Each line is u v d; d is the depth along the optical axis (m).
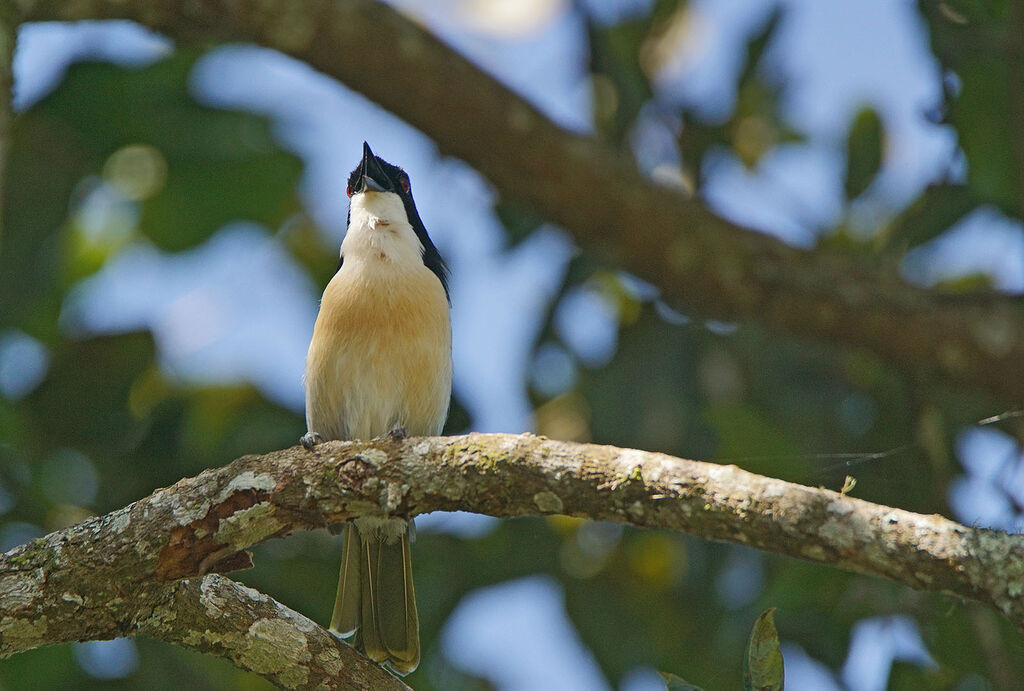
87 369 12.00
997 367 10.58
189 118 11.61
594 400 11.72
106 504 11.55
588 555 12.08
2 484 10.91
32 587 6.61
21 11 8.41
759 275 10.95
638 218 10.89
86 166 11.51
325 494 6.57
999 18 10.56
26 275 11.16
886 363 10.98
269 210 12.01
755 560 11.22
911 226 11.45
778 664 6.02
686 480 5.93
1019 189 10.45
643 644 11.52
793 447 10.66
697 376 11.81
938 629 9.68
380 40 10.19
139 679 10.45
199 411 11.97
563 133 10.76
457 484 6.44
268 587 11.27
